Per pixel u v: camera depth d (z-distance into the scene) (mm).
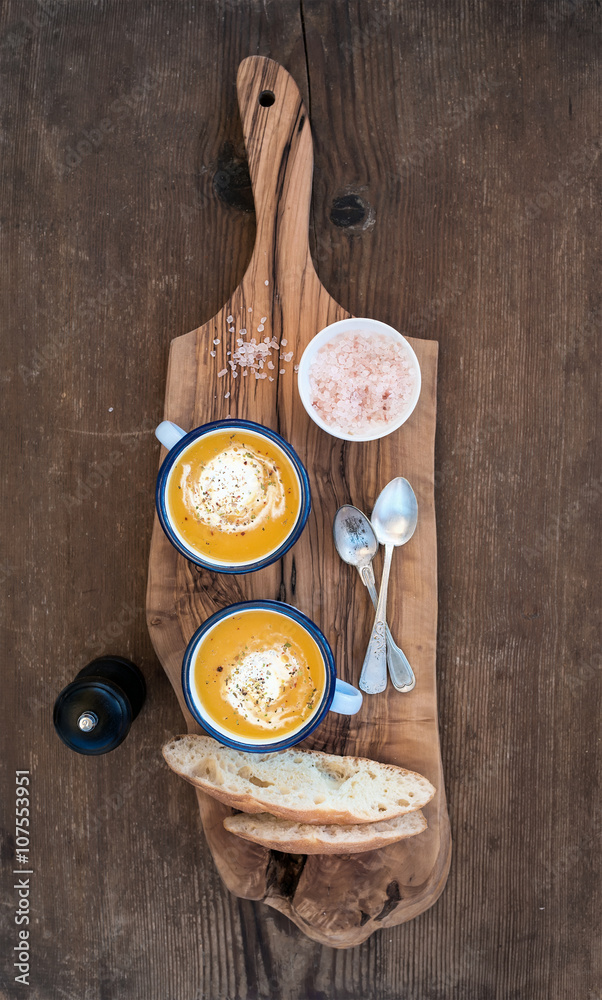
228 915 663
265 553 587
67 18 658
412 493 607
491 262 654
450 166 652
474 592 656
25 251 662
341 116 651
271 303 615
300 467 573
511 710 658
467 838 660
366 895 612
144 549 659
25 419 664
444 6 649
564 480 655
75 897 668
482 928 659
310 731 564
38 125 661
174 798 663
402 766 606
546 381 655
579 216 654
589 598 657
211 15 653
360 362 595
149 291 658
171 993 665
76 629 662
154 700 660
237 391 617
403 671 604
